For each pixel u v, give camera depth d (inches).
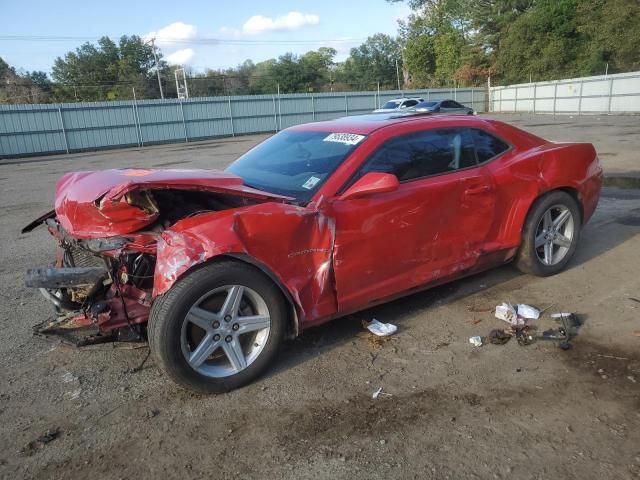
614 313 157.6
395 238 143.5
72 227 130.3
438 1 2406.5
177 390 126.2
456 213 156.3
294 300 129.1
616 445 101.3
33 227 159.6
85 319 125.3
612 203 295.0
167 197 137.7
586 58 1608.0
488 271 196.5
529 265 180.7
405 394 120.8
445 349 140.6
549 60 1686.8
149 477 97.4
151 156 880.3
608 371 127.1
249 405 118.7
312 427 110.2
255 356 126.1
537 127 933.8
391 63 3125.0
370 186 130.3
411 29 2561.5
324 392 122.7
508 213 171.2
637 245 218.1
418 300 172.2
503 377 126.4
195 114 1275.8
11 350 148.9
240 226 119.4
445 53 2255.2
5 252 258.2
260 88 2928.2
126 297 123.1
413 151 152.2
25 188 522.0
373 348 142.4
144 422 114.0
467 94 1686.8
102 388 128.0
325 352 141.2
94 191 128.3
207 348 119.6
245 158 175.9
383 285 144.9
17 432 111.7
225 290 120.0
